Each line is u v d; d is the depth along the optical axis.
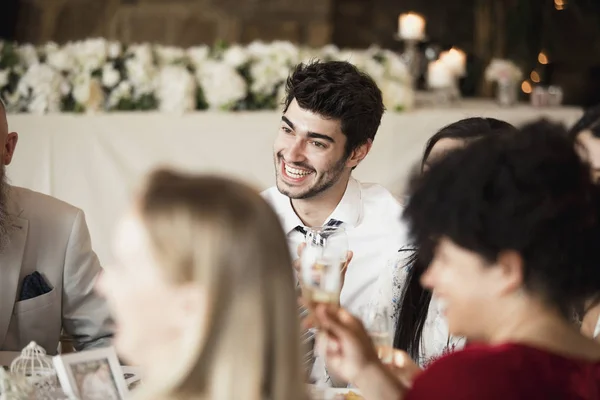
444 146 2.59
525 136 1.43
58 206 3.02
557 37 7.71
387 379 1.50
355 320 1.53
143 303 1.17
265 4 8.38
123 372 2.47
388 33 8.58
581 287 1.41
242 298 1.14
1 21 8.09
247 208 1.17
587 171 1.44
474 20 8.38
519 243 1.37
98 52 4.80
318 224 3.04
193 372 1.15
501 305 1.42
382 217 3.07
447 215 1.40
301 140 2.92
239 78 4.86
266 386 1.15
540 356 1.33
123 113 4.71
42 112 4.69
